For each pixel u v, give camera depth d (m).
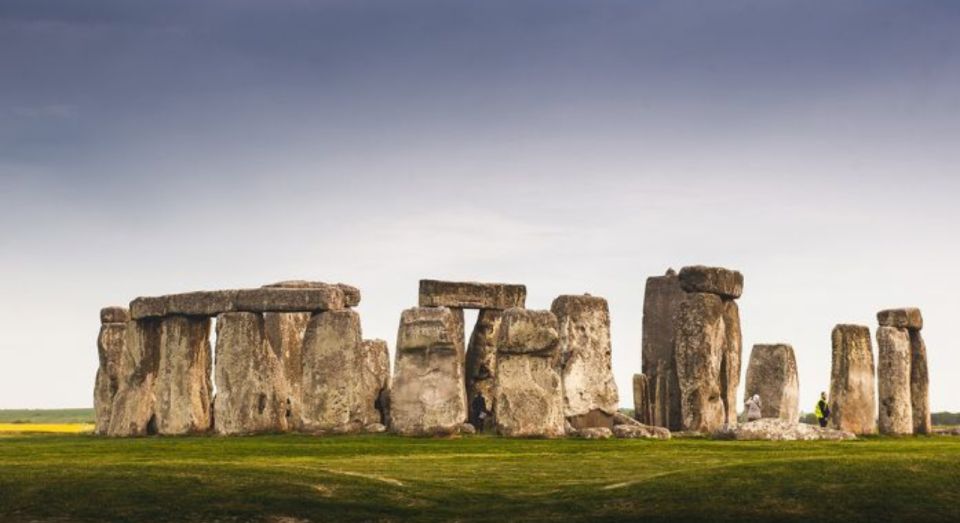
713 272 58.88
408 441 49.78
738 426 52.75
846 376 61.47
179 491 34.19
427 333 53.16
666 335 63.00
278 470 36.88
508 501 34.53
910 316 63.97
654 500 33.69
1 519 32.41
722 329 59.22
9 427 79.81
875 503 32.91
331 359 56.41
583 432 52.09
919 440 55.16
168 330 60.34
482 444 48.22
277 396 58.53
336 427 55.97
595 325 55.91
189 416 59.53
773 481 34.50
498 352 52.78
